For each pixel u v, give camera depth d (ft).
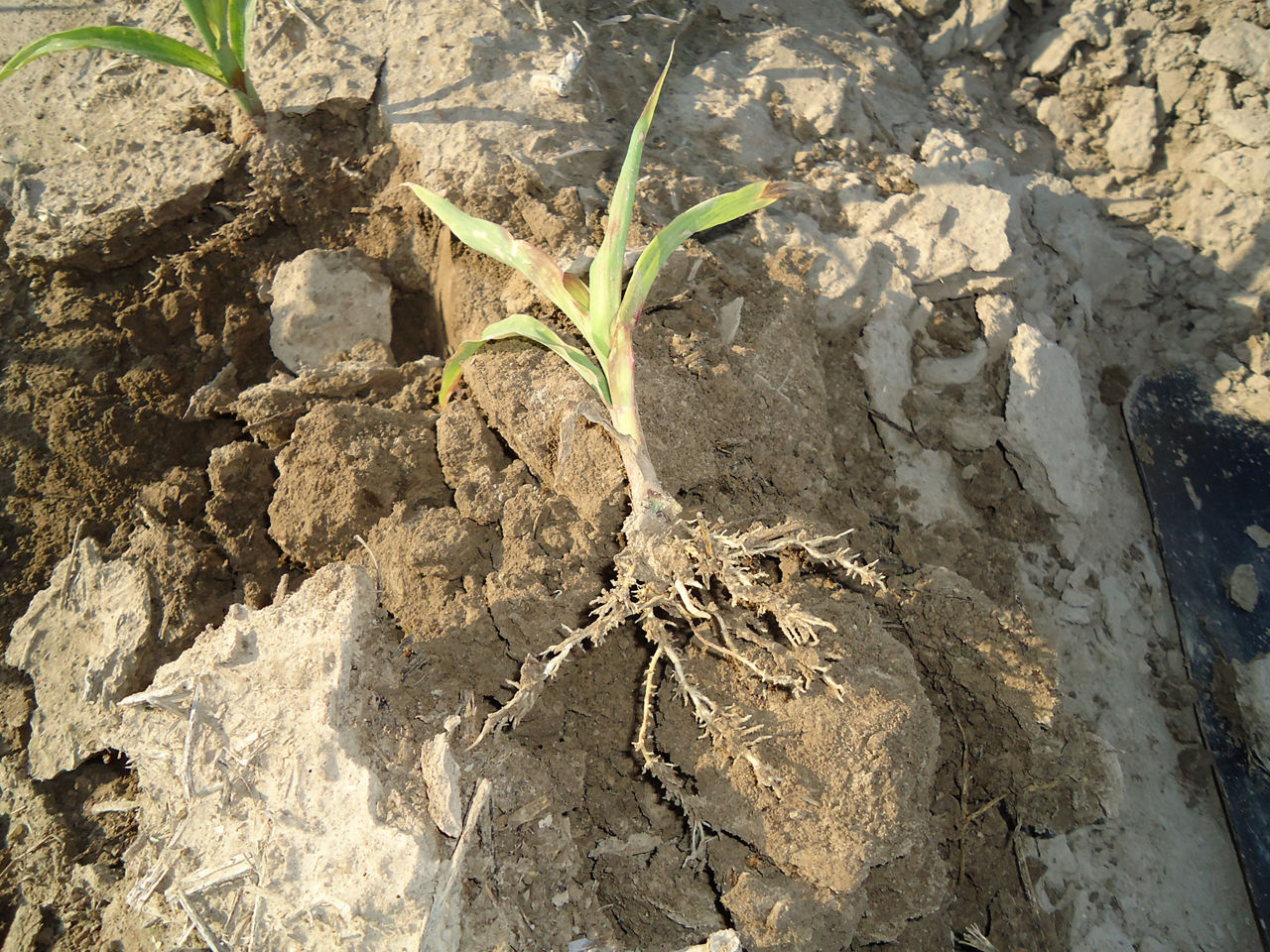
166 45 1.72
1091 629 1.84
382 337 1.81
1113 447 2.03
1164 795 1.76
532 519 1.51
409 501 1.57
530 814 1.42
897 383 1.83
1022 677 1.61
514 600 1.46
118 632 1.59
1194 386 2.06
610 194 1.79
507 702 1.47
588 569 1.51
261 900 1.28
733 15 2.19
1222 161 2.14
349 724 1.35
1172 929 1.66
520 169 1.77
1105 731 1.78
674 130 1.95
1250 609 1.85
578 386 1.54
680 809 1.53
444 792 1.30
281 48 1.96
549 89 1.89
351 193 1.88
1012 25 2.34
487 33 1.95
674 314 1.68
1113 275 2.13
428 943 1.23
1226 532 1.92
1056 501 1.82
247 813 1.32
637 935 1.51
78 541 1.68
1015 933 1.62
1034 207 2.09
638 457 1.44
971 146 2.08
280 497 1.58
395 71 1.92
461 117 1.85
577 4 2.07
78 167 1.90
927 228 1.91
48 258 1.80
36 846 1.55
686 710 1.49
